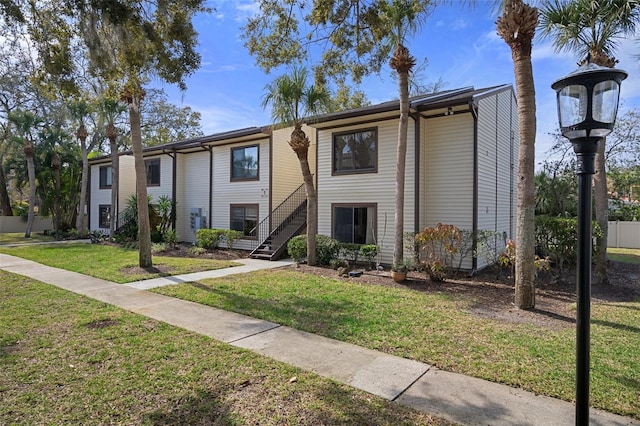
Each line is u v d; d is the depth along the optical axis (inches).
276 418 124.7
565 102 108.6
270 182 612.7
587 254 103.7
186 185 753.6
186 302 284.0
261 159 628.1
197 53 299.1
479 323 229.3
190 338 201.6
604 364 167.8
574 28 333.7
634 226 739.4
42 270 430.6
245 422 122.4
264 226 619.8
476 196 419.2
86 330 214.2
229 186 674.8
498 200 498.9
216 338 202.2
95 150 1286.9
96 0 233.1
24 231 1119.0
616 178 895.1
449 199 437.1
